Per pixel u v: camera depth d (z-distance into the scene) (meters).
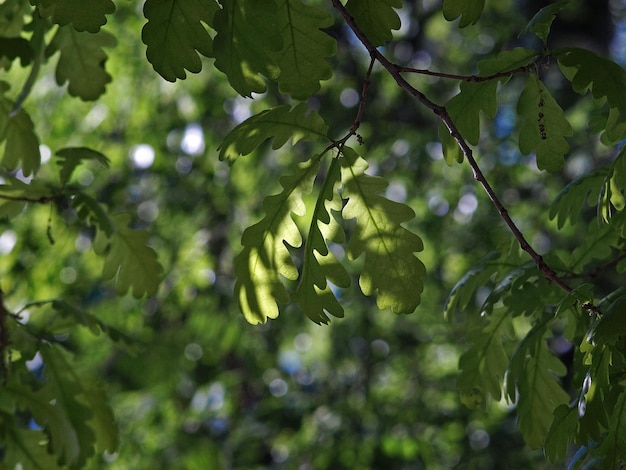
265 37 1.76
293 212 2.04
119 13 7.16
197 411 8.65
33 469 2.91
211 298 8.37
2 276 7.27
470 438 8.12
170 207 8.43
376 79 8.34
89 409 2.95
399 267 2.00
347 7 2.10
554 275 2.00
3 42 2.82
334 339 8.55
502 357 2.78
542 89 2.13
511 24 8.42
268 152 8.02
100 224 2.95
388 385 8.63
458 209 8.29
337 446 8.08
